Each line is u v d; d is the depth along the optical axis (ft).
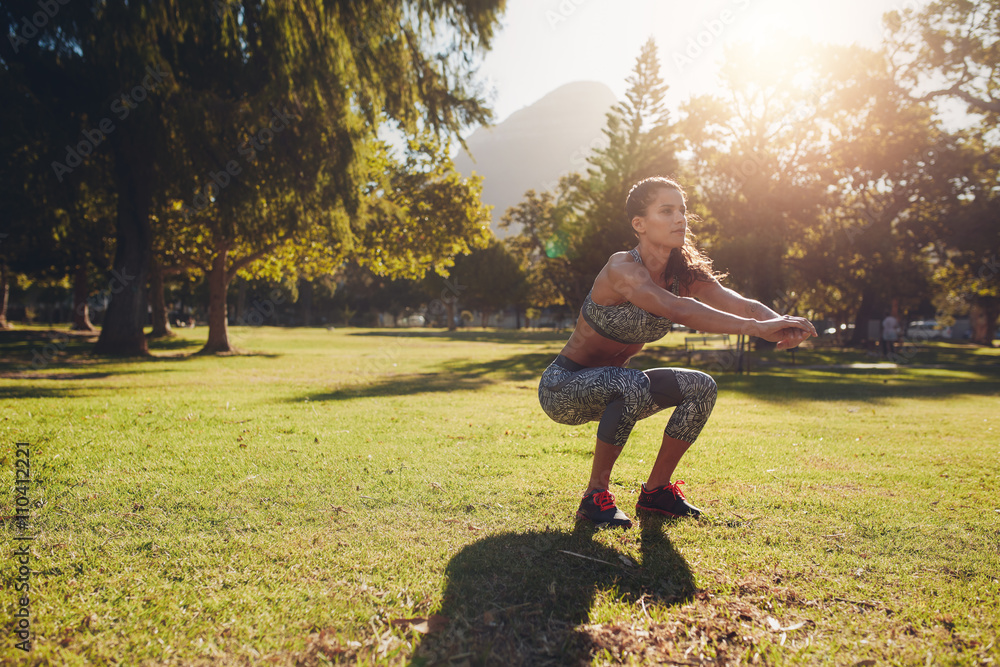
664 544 7.47
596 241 91.15
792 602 6.00
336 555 6.97
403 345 90.17
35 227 49.98
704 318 6.97
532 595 6.00
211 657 4.88
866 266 91.50
